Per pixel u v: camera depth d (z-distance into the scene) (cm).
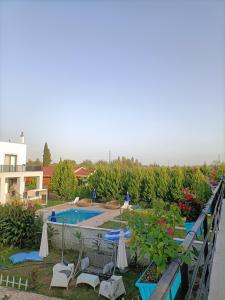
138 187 3027
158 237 363
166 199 2903
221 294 316
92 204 3098
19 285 1025
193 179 2752
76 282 1057
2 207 1603
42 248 1280
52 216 1712
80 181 4094
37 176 3403
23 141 3491
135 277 1116
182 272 210
